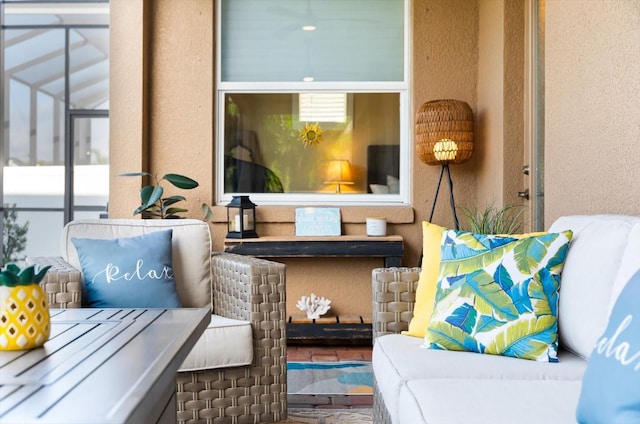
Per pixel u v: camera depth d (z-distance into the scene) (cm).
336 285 441
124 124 427
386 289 223
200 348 231
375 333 224
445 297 197
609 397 107
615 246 172
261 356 246
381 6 455
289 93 457
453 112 405
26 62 819
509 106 378
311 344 436
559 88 289
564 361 179
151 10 442
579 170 266
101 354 129
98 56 820
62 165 845
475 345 188
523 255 192
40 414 91
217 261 282
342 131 457
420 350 192
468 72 439
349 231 440
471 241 203
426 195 439
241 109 455
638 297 113
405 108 453
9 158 840
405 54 454
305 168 457
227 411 240
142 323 163
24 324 133
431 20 441
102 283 254
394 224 440
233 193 453
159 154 442
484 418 127
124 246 266
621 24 226
